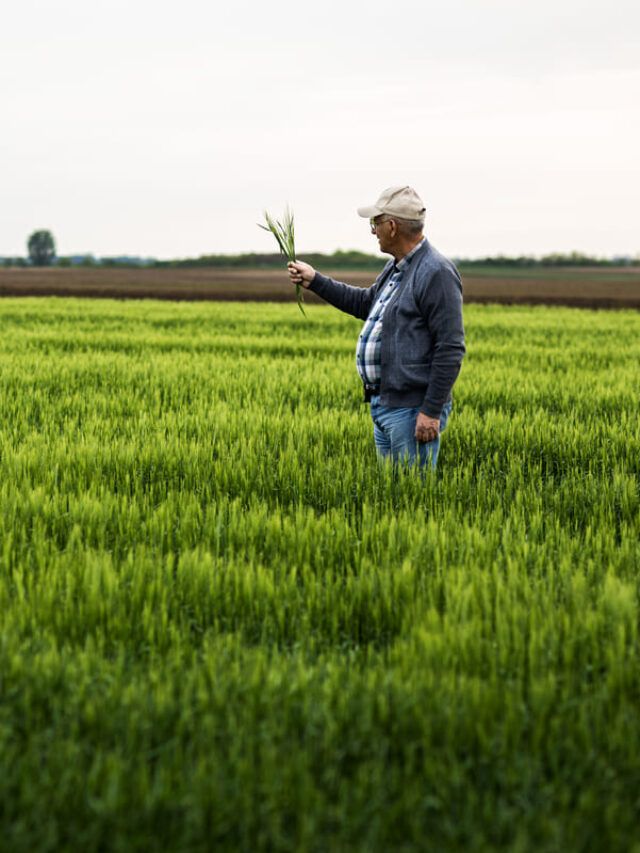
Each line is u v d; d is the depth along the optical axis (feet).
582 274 284.20
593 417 27.71
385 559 13.17
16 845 7.32
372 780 8.04
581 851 7.54
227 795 7.88
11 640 10.20
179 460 19.89
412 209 16.49
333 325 68.85
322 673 9.69
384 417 17.66
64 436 22.02
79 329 61.05
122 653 9.93
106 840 7.57
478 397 31.07
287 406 27.45
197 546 13.57
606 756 8.60
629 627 10.96
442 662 10.00
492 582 12.34
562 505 17.72
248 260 374.63
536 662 10.01
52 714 8.99
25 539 14.01
